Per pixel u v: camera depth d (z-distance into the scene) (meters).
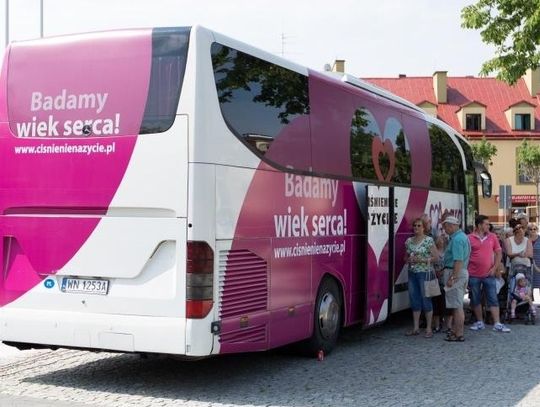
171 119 6.98
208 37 7.14
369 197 10.34
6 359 9.23
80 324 7.24
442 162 13.85
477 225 12.23
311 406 6.96
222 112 7.19
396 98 12.24
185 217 6.87
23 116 7.62
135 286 7.07
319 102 9.09
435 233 13.23
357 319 10.15
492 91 61.69
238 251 7.31
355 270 10.05
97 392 7.45
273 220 7.93
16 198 7.59
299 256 8.47
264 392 7.52
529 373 8.55
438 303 11.88
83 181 7.29
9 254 7.64
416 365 9.00
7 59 7.79
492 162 55.53
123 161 7.12
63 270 7.35
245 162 7.48
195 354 6.79
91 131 7.29
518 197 56.62
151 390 7.57
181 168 6.91
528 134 57.34
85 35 7.48
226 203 7.16
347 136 9.82
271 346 7.85
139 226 7.05
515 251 12.89
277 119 8.09
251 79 7.70
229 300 7.15
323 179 9.09
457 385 7.89
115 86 7.25
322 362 9.15
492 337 11.32
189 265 6.83
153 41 7.15
